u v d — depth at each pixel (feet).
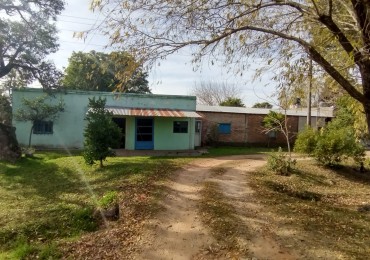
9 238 27.96
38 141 76.43
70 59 96.07
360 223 27.12
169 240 23.32
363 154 57.67
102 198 34.58
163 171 46.96
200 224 25.91
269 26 21.29
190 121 80.33
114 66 19.25
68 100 77.36
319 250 20.72
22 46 66.23
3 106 80.69
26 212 33.83
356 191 44.65
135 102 78.18
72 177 47.85
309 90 23.45
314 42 21.42
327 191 43.29
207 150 82.33
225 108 103.91
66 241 25.91
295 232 23.86
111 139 50.62
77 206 34.45
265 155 74.69
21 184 46.60
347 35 20.39
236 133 98.68
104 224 29.48
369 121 18.97
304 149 58.34
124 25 17.71
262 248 21.30
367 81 18.54
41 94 75.87
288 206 31.35
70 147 77.46
